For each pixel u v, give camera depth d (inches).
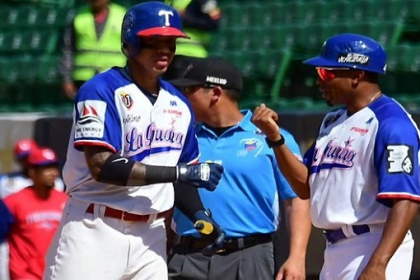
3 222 1072.2
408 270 693.9
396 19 1542.8
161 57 676.7
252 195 804.0
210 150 812.0
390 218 658.8
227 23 1672.0
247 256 802.2
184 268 807.1
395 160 660.1
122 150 676.7
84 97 668.7
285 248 1027.9
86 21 1419.8
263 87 1517.0
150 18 669.9
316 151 711.1
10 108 1667.1
